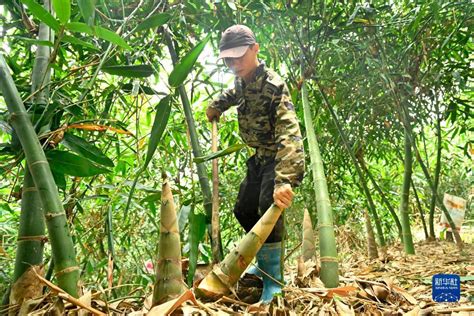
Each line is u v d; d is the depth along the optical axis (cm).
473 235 568
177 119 310
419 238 580
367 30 292
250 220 209
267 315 154
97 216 261
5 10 242
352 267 291
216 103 206
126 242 275
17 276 142
